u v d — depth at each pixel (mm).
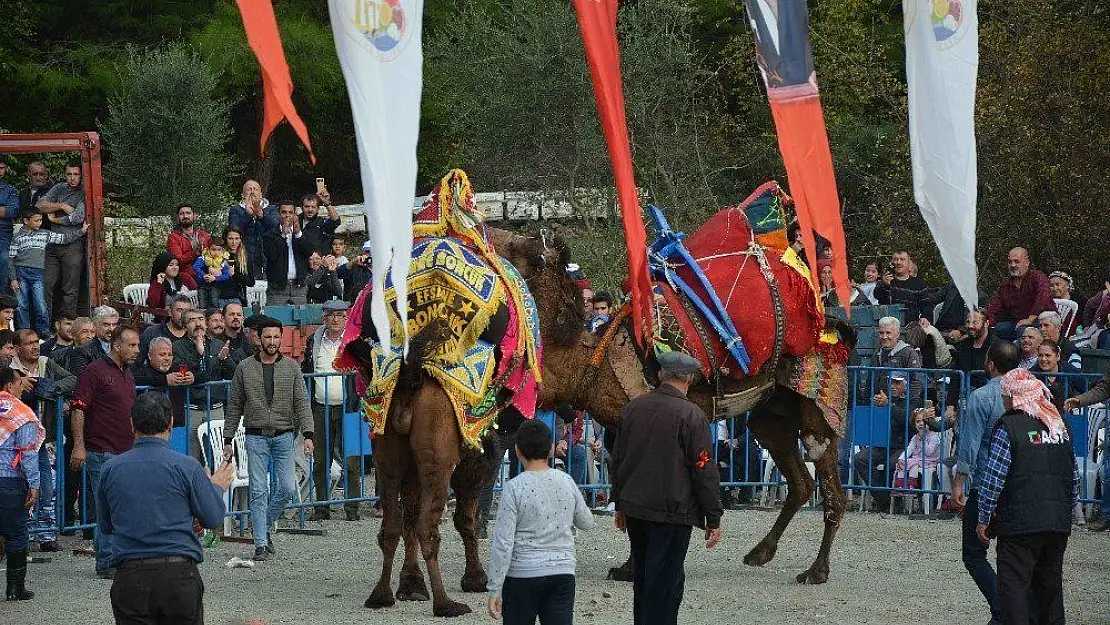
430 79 32219
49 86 30469
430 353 10430
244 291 19500
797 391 12195
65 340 15711
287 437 13203
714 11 37125
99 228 19406
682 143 30641
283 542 14219
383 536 10922
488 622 10414
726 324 11688
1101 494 15383
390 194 7539
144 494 8234
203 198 29250
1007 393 9789
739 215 12148
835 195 8977
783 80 8953
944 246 9438
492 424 11109
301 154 34625
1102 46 26812
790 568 12977
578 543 14195
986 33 28125
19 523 11242
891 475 16594
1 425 11203
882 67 33062
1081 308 25594
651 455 9586
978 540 10172
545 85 29703
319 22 33500
